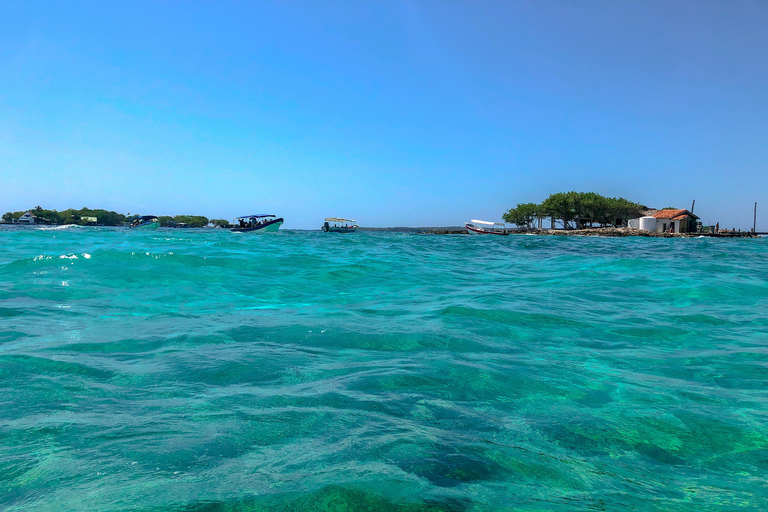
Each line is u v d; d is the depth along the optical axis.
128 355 3.24
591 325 4.62
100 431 1.99
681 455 1.96
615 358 3.46
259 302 5.73
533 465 1.82
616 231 64.62
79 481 1.58
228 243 17.16
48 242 15.13
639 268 10.83
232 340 3.73
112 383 2.65
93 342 3.56
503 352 3.57
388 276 8.70
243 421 2.15
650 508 1.55
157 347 3.47
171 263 8.49
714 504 1.59
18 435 1.92
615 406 2.49
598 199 76.25
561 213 79.81
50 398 2.37
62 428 2.01
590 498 1.60
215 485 1.57
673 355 3.56
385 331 4.13
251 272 8.40
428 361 3.25
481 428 2.17
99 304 5.18
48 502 1.45
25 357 3.07
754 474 1.82
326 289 6.98
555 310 5.35
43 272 7.01
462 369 3.08
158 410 2.26
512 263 12.20
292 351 3.43
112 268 7.56
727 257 14.97
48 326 4.05
